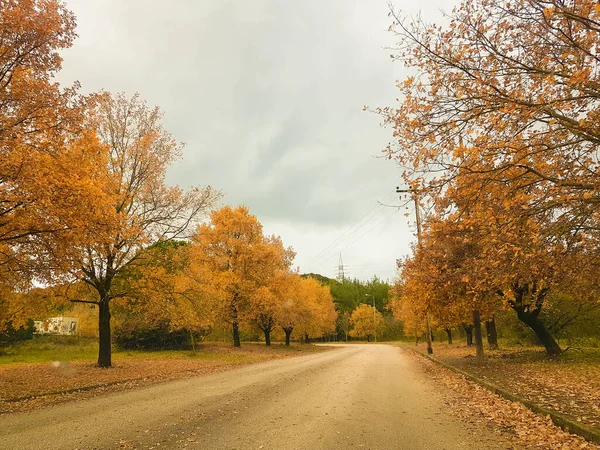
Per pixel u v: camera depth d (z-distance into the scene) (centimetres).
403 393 1191
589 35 745
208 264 3469
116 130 2116
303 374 1705
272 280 3872
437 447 627
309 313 4550
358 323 8169
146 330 3219
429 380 1543
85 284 2106
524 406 931
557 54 806
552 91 798
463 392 1210
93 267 1945
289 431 722
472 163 773
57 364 2114
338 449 613
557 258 798
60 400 1142
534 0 738
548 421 782
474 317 1977
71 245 1267
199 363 2320
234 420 817
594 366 1628
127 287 2092
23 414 951
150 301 2088
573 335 2555
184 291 2212
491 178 775
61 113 1223
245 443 649
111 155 2059
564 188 772
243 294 3553
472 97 794
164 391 1263
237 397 1106
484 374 1527
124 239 1908
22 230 1195
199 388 1310
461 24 823
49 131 1191
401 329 8850
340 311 9538
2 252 1233
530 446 632
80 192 1177
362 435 695
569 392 1058
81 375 1645
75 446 658
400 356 3130
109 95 2056
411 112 855
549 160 821
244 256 3625
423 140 842
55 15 1195
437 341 6069
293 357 3105
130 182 2108
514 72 802
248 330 4719
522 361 1986
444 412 907
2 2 1113
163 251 2198
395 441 659
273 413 883
